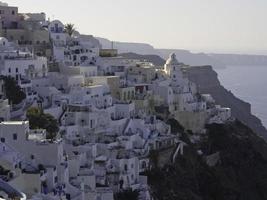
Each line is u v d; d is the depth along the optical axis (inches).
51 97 5610.2
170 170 5526.6
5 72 5615.2
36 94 5620.1
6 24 7283.5
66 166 4030.5
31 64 5861.2
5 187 3346.5
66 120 5251.0
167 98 6761.8
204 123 7047.2
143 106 6441.9
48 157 3966.5
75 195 3949.3
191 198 5393.7
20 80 5629.9
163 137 5816.9
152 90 6781.5
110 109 5816.9
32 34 7032.5
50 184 3828.7
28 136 4099.4
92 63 7101.4
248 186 6668.3
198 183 5885.8
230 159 6761.8
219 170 6402.6
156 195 5009.8
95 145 4857.3
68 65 6722.4
